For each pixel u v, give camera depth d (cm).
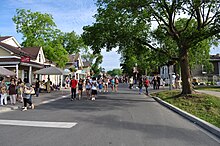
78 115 1124
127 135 731
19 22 3997
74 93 1970
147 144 636
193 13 1678
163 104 1617
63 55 4188
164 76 5597
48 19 4047
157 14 1827
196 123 956
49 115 1130
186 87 1759
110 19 1920
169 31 1916
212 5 1614
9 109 1361
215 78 3947
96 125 884
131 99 1958
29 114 1170
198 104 1421
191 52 2502
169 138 707
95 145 621
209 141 682
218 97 1638
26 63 2722
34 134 742
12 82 1594
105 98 2041
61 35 4234
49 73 2608
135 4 1711
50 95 2350
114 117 1065
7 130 801
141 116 1100
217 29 1581
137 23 1844
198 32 1644
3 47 2894
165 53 2030
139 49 2155
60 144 629
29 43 3962
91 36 2055
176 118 1071
